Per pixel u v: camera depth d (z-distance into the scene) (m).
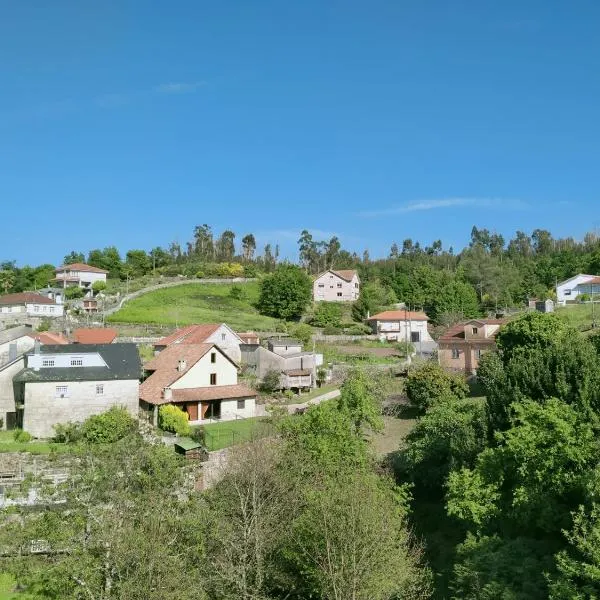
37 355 45.56
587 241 177.12
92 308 99.62
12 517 23.44
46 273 131.88
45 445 38.69
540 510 22.05
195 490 27.66
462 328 66.06
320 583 20.88
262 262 174.25
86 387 44.88
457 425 32.75
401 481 33.97
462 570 20.94
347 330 94.50
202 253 188.38
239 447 33.88
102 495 20.28
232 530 24.19
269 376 59.97
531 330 49.78
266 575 23.52
